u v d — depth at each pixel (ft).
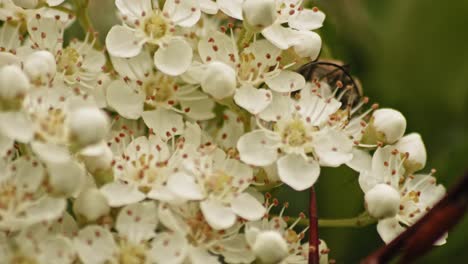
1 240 0.41
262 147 0.45
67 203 0.43
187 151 0.44
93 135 0.42
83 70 0.46
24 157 0.42
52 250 0.41
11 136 0.42
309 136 0.45
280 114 0.45
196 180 0.43
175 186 0.43
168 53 0.46
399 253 0.41
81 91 0.45
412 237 0.40
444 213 0.39
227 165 0.44
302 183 0.44
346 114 0.46
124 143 0.45
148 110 0.46
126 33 0.46
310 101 0.46
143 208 0.43
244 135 0.45
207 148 0.44
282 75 0.46
